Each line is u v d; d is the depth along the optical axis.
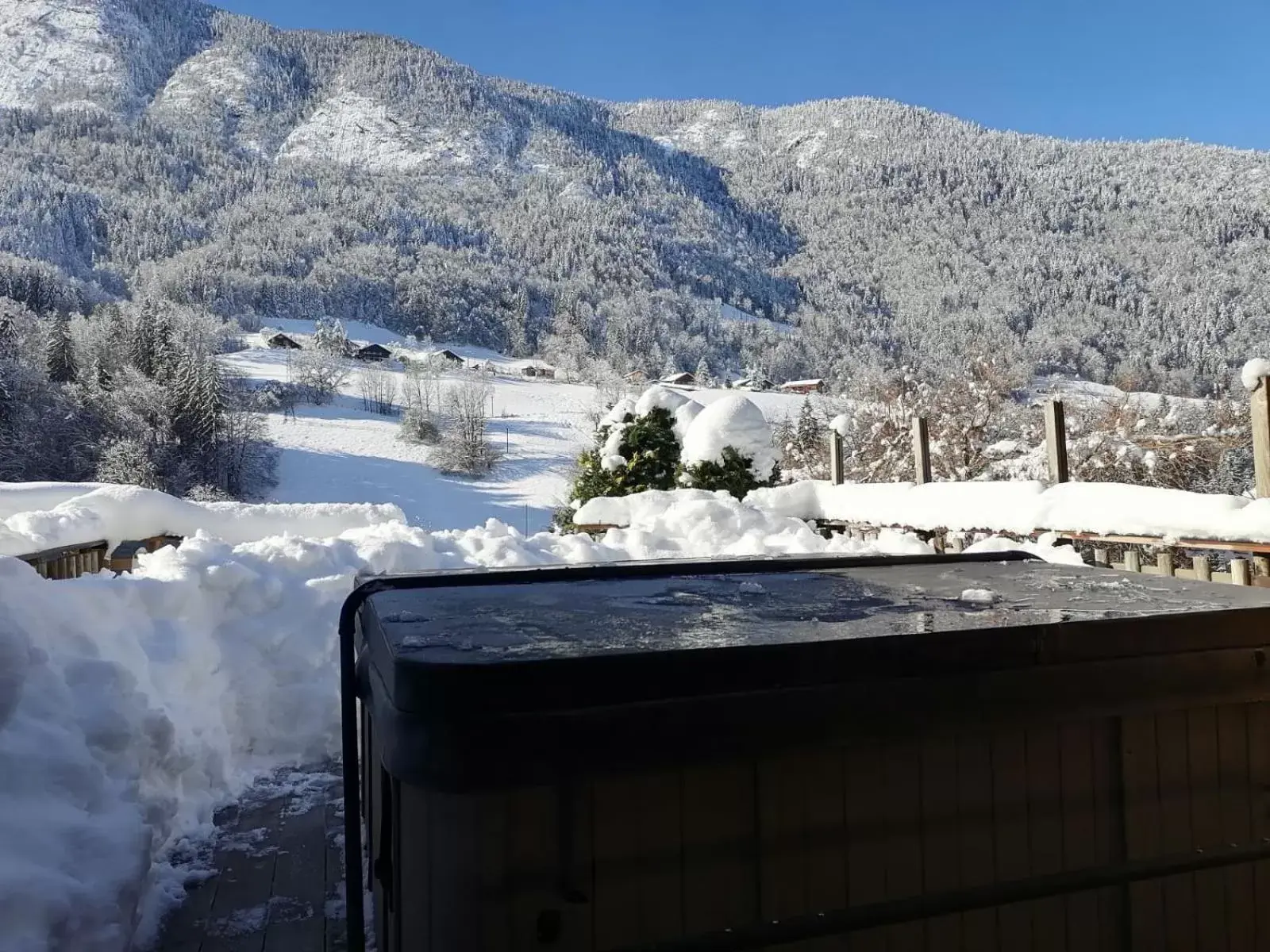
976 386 15.84
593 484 10.07
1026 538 5.61
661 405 10.13
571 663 1.21
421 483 44.34
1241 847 1.55
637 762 1.22
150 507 6.20
